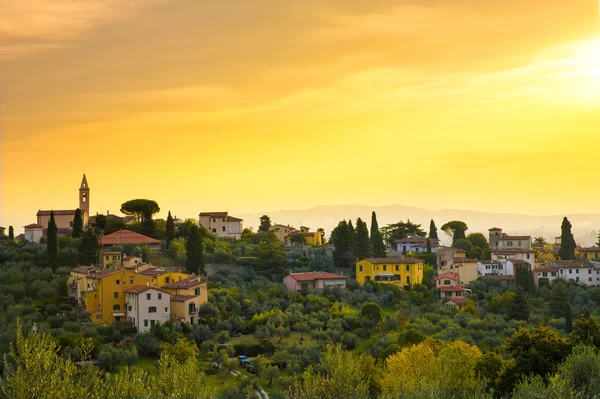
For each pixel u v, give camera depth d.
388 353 123.25
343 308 156.88
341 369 73.62
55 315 140.12
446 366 84.44
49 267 170.50
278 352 124.94
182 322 137.62
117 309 144.12
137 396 64.38
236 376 116.19
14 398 59.31
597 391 74.56
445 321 154.62
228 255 194.12
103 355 114.75
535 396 71.00
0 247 183.12
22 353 61.47
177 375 67.44
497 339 139.88
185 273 158.88
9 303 146.00
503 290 195.00
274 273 190.88
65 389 61.06
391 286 182.75
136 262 176.12
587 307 172.25
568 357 83.25
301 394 74.81
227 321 141.62
